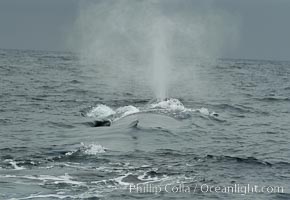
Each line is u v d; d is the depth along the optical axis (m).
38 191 65.94
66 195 64.69
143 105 142.38
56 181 70.19
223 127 118.88
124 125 106.50
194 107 149.25
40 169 75.88
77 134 102.69
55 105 148.75
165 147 92.81
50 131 107.81
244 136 109.75
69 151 87.50
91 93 181.38
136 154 86.31
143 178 72.69
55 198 63.53
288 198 66.06
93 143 92.94
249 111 151.12
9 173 73.56
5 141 96.75
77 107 145.12
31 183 69.06
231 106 157.75
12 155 84.75
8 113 131.50
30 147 91.00
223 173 76.88
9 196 63.88
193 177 73.88
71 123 117.75
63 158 82.56
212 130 113.25
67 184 69.00
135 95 177.50
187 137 103.00
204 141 101.38
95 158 82.75
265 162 84.88
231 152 93.00
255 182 72.44
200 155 88.50
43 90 186.75
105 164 79.38
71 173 74.06
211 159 85.25
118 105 148.62
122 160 82.12
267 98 185.88
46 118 124.62
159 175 74.31
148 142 95.38
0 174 72.88
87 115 130.50
